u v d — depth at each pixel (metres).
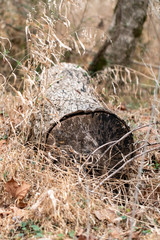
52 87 4.18
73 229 2.98
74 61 6.95
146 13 7.00
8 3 7.92
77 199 3.23
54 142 3.60
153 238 2.87
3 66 6.67
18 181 3.39
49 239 2.76
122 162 3.66
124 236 2.91
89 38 4.94
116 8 7.11
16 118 4.19
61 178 3.38
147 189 3.65
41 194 3.16
